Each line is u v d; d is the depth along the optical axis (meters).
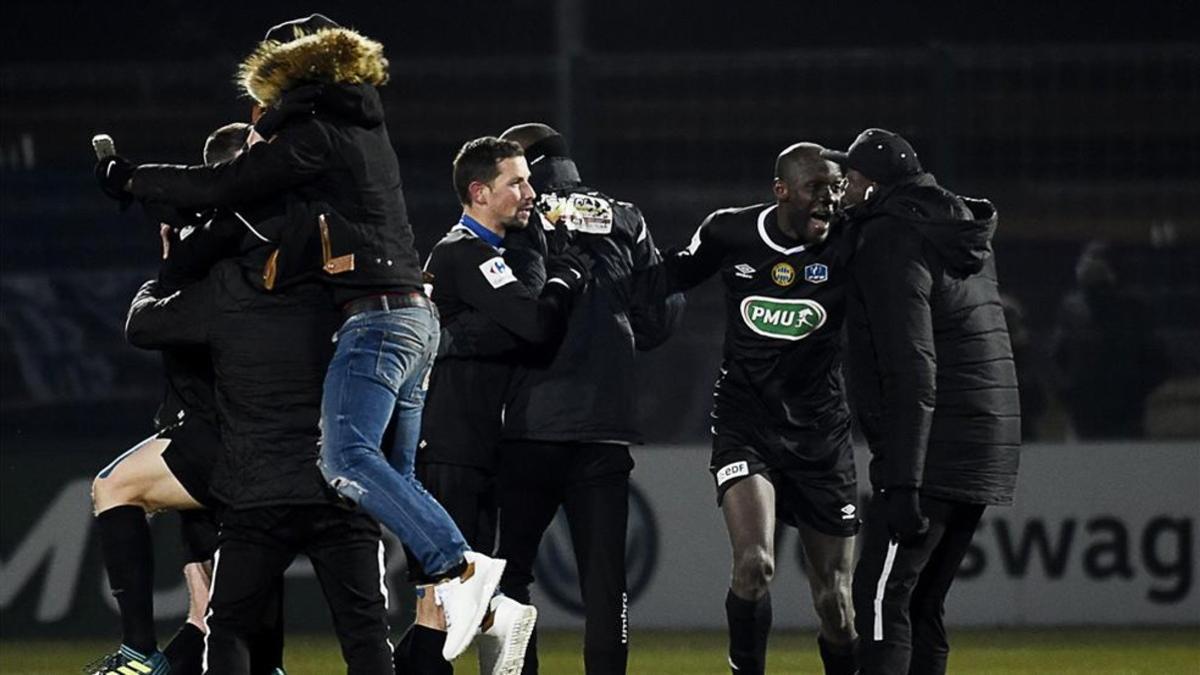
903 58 44.09
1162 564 42.94
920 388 23.12
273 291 20.53
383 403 20.42
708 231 26.11
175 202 20.52
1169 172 47.41
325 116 20.50
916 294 23.28
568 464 25.08
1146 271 44.25
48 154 51.78
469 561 21.27
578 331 24.88
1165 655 37.25
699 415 44.34
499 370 24.89
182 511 23.55
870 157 24.08
